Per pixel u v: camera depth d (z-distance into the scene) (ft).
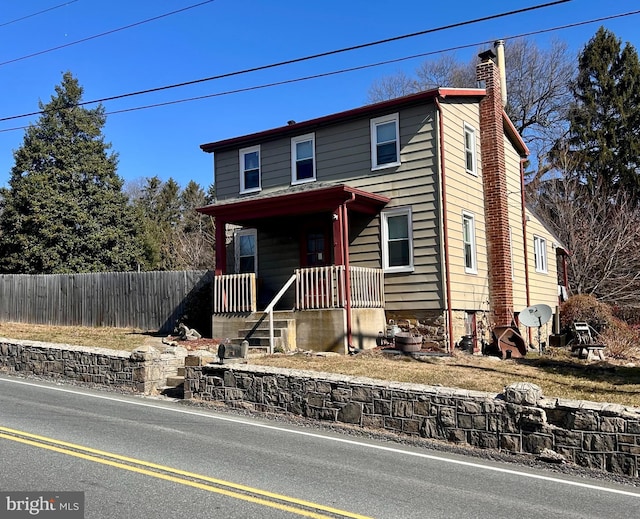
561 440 21.31
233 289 50.42
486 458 21.99
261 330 46.55
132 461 19.17
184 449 21.11
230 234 61.72
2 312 74.43
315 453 21.44
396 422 25.25
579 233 91.30
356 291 45.88
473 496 16.89
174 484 16.93
